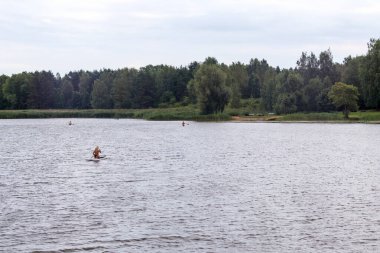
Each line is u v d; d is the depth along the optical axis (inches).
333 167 2050.9
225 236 1033.5
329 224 1114.1
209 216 1190.3
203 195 1434.5
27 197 1427.2
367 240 1001.5
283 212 1224.8
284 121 6387.8
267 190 1510.8
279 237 1024.9
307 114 6530.5
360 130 4633.4
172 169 2006.6
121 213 1222.9
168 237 1027.9
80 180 1734.7
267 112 7588.6
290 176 1800.0
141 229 1084.5
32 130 5054.1
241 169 1999.3
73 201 1365.7
